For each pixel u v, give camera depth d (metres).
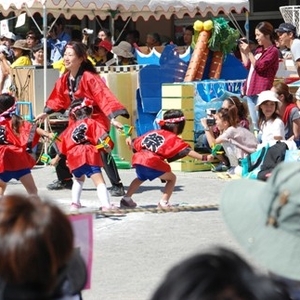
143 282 8.73
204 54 17.84
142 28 27.53
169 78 17.27
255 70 16.19
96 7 17.97
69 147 11.62
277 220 3.32
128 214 12.10
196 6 19.58
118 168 16.62
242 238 3.42
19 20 17.92
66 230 3.40
